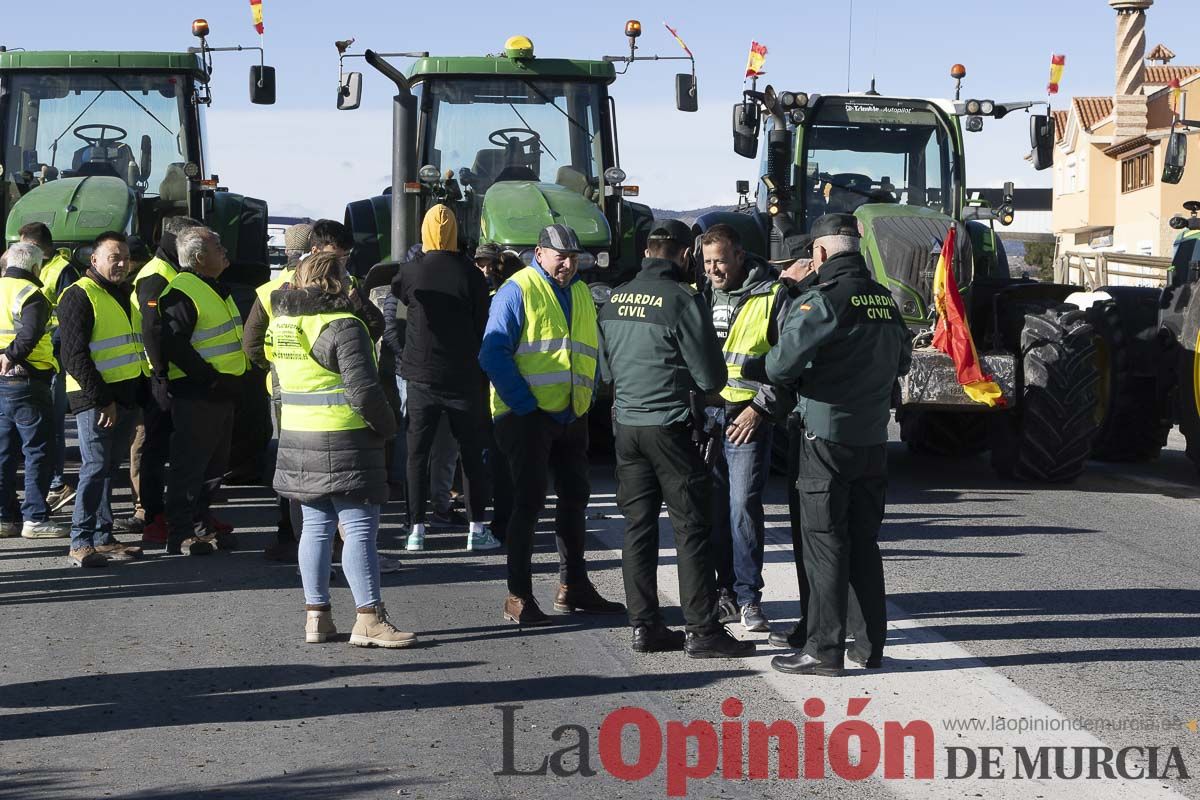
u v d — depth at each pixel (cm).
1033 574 771
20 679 571
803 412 575
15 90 1214
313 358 610
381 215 1248
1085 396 1085
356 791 448
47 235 896
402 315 932
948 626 659
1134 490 1089
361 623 623
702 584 607
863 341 562
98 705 537
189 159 1223
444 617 679
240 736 502
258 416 1036
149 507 867
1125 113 4347
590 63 1193
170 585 744
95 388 779
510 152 1190
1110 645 625
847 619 604
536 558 818
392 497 1032
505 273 934
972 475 1176
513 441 654
